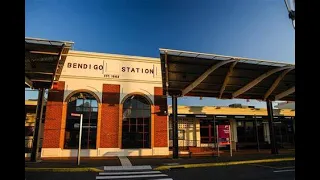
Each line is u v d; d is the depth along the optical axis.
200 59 15.07
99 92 19.58
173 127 17.50
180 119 25.14
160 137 20.22
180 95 18.30
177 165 13.45
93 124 19.16
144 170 11.98
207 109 25.41
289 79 18.77
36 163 14.06
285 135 29.39
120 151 19.14
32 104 21.23
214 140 25.25
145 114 20.44
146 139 20.06
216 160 15.98
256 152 22.84
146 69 21.02
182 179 9.73
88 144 18.77
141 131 20.08
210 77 17.72
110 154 18.88
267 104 21.27
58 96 18.77
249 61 15.51
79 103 19.25
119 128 19.42
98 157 18.17
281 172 11.44
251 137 27.77
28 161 14.74
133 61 20.83
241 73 17.25
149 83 20.83
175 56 14.72
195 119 25.61
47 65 15.17
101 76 19.84
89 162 14.81
